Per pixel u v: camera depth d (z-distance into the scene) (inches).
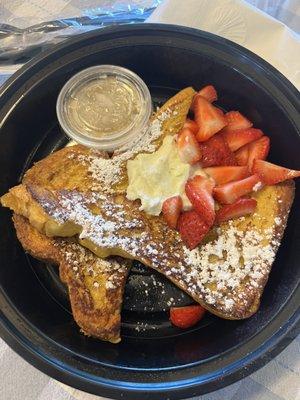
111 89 10.5
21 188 9.6
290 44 11.3
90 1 12.6
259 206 9.8
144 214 9.6
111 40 10.2
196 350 9.0
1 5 12.6
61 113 10.3
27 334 8.5
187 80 11.0
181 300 9.9
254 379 9.4
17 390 9.4
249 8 11.2
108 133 10.2
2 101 9.9
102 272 9.4
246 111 10.9
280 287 9.2
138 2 12.6
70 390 9.4
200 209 9.4
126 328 9.8
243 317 9.0
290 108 9.7
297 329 8.3
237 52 10.0
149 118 10.4
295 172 9.6
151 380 8.2
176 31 10.1
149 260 9.2
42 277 10.1
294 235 9.7
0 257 9.4
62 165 10.0
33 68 10.0
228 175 9.8
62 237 9.7
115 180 9.8
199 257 9.3
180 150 9.9
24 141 10.7
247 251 9.3
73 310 9.1
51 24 12.0
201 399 9.3
